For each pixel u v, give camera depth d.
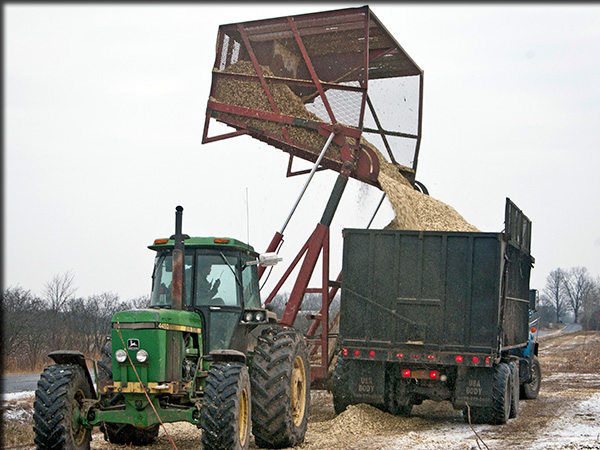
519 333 13.24
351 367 11.41
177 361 7.79
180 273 8.16
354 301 11.30
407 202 13.77
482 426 10.91
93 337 31.20
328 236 13.17
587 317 101.62
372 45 14.73
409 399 11.48
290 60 14.27
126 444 9.03
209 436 7.16
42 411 7.17
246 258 9.16
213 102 14.45
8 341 28.48
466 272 10.92
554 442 9.05
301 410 9.30
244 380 7.62
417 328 11.02
